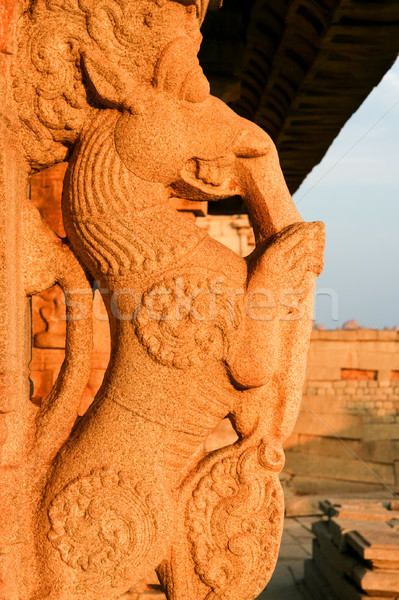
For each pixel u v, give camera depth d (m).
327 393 9.00
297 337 1.61
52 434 1.60
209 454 1.66
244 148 1.61
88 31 1.55
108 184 1.57
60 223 3.82
